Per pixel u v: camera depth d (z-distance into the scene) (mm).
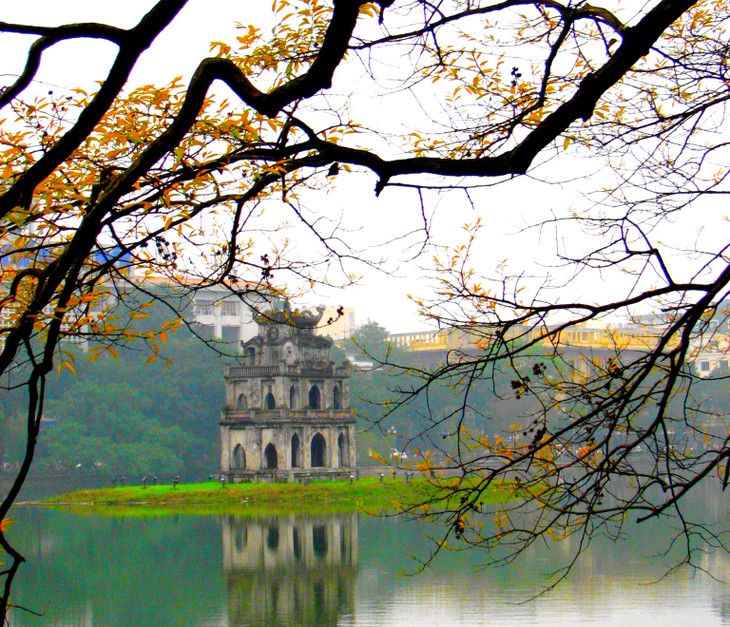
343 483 109250
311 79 10969
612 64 11078
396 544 72875
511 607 50594
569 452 13359
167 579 60906
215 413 151375
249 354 121312
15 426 149375
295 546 73312
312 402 124250
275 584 59156
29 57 10312
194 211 13891
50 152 10430
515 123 14086
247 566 65250
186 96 10945
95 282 14523
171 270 15781
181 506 101312
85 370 148750
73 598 55875
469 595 53906
